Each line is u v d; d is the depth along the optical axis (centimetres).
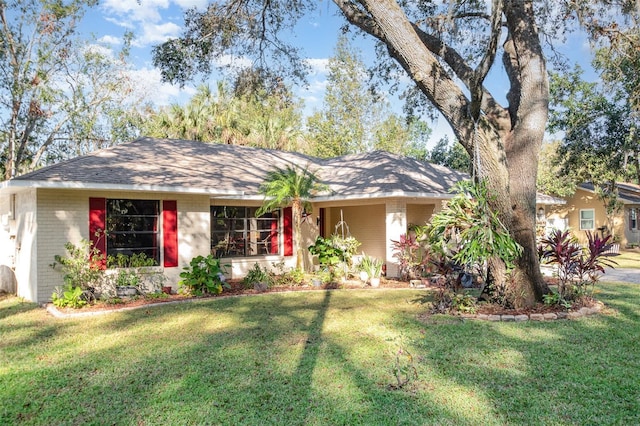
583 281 966
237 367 546
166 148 1515
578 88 2209
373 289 1174
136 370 543
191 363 564
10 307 983
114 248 1097
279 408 431
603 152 2239
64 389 489
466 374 516
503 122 917
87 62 2344
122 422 407
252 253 1449
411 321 788
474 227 778
